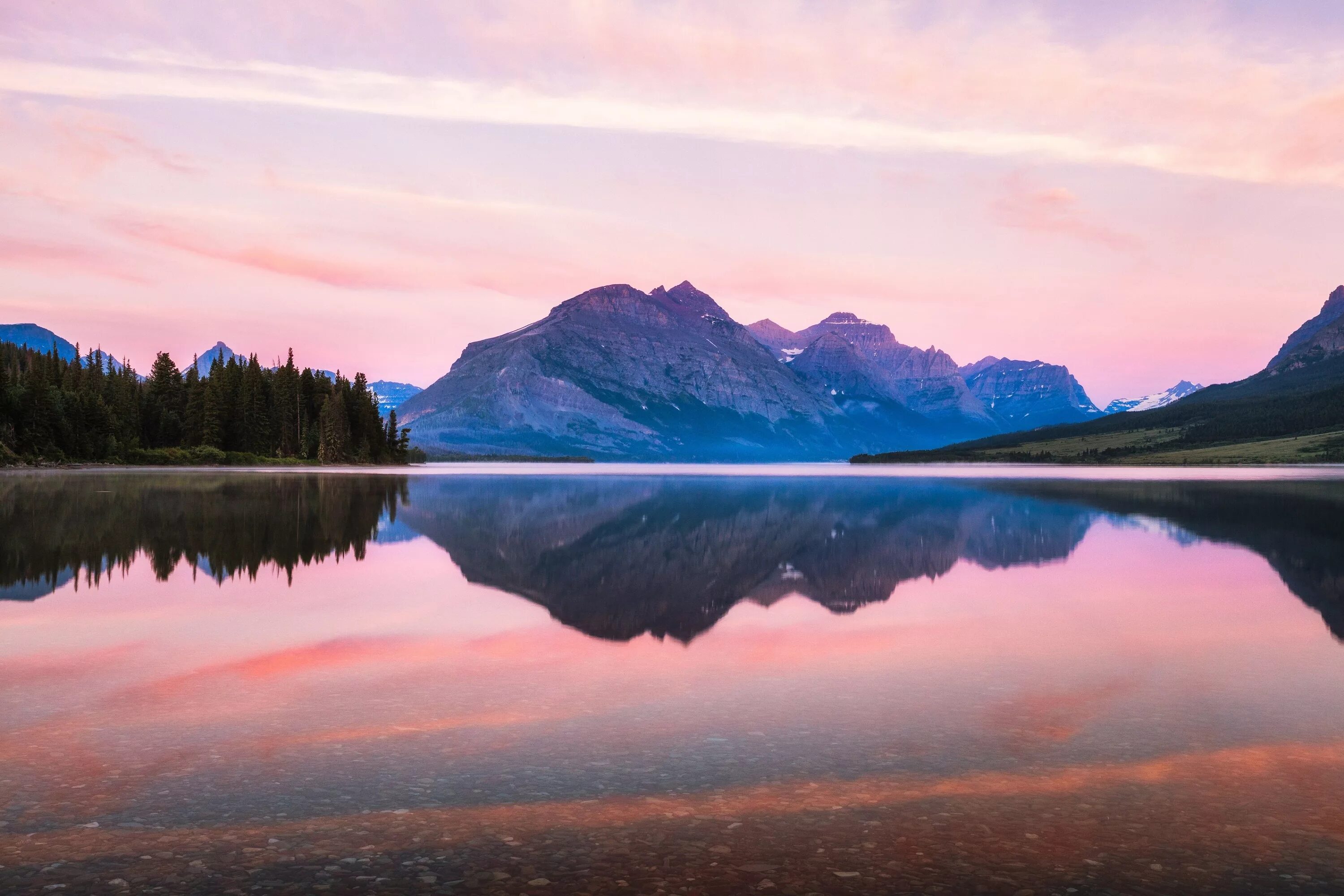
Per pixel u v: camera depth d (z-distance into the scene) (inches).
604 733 504.7
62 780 427.2
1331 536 1679.4
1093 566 1269.7
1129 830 379.2
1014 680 629.3
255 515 1978.3
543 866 344.2
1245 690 601.9
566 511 2388.0
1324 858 353.1
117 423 5787.4
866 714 544.7
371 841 363.9
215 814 388.8
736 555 1416.1
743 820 387.5
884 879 335.3
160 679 618.2
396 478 4734.3
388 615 868.6
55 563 1192.8
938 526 1952.5
